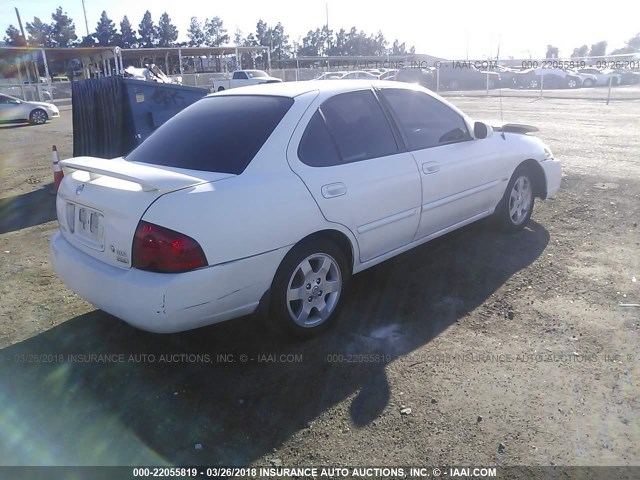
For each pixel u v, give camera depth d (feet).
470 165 15.84
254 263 10.77
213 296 10.32
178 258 9.84
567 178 26.17
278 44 306.55
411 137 14.52
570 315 13.03
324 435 9.41
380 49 310.04
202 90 31.96
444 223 15.51
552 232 18.84
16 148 49.01
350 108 13.38
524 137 18.71
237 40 306.55
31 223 23.52
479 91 107.04
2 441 9.46
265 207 10.87
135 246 10.09
